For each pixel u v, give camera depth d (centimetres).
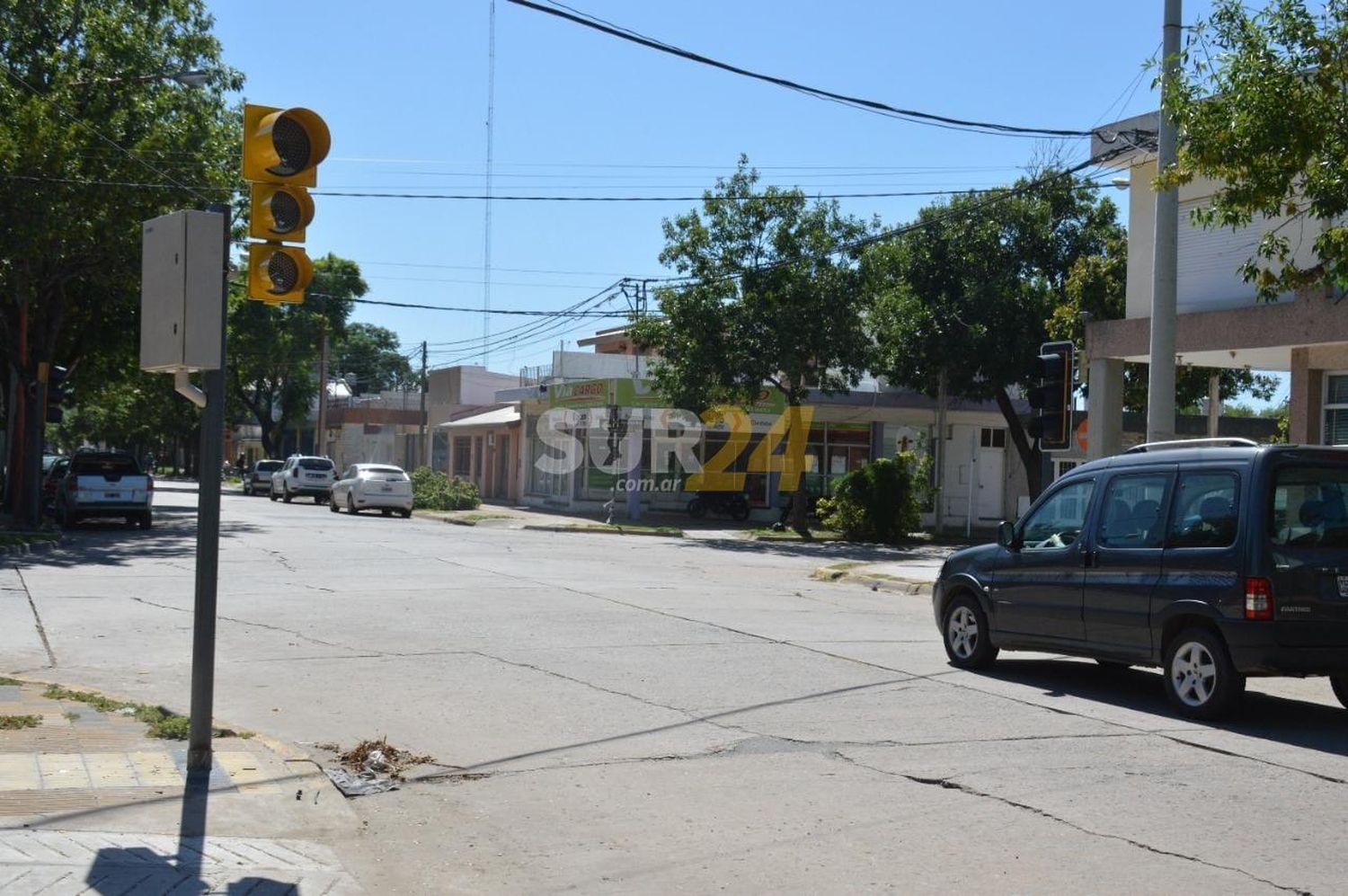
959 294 3494
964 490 4416
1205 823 664
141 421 7881
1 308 2986
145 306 684
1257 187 1280
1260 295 1368
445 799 711
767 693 1019
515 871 588
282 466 5809
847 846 624
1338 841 633
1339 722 938
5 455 3791
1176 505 978
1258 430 4100
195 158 2795
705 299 3247
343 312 6109
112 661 1136
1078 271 2838
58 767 707
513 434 5000
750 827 657
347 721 902
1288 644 892
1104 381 2173
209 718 710
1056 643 1062
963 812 683
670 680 1069
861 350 3366
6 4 2741
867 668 1149
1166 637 962
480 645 1240
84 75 2808
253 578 1828
